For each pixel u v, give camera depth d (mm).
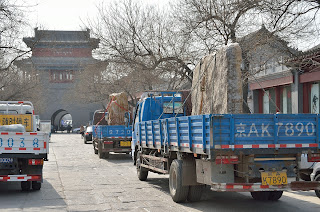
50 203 9445
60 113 96312
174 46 27375
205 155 7969
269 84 30422
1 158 10453
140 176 13391
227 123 7570
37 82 54000
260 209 8812
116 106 25391
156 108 13359
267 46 22469
